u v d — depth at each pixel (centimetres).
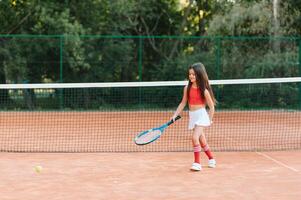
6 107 1875
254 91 1895
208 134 1198
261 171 720
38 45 1866
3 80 1875
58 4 2039
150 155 862
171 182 646
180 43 2020
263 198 564
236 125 1406
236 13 1995
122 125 1416
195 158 726
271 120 1558
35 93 1878
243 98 1894
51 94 1875
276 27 1969
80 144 1018
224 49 1917
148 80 1973
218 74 1906
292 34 2003
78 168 741
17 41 1866
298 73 1881
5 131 1265
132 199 558
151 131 754
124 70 1948
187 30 2338
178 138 1107
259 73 1900
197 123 733
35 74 1883
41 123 1474
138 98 1917
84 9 2069
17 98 1877
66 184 633
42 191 595
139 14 2194
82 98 1902
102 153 887
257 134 1205
